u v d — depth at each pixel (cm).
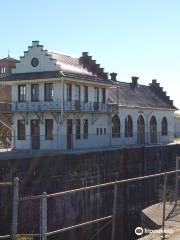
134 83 6100
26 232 2475
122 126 5181
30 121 4384
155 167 4284
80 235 2880
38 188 2739
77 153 3144
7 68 6500
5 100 5825
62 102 4153
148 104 5784
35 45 4394
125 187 3497
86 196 3122
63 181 2977
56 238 2698
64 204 2886
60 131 4166
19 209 2448
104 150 3509
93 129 4678
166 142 6172
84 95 4556
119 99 5278
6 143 4819
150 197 3800
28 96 4403
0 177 2431
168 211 1584
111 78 5706
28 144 4338
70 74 4288
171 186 3109
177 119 8881
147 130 5722
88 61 4988
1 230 2338
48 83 4281
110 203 3344
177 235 1228
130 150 3862
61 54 4706
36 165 2736
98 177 3384
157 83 6550
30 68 4428
